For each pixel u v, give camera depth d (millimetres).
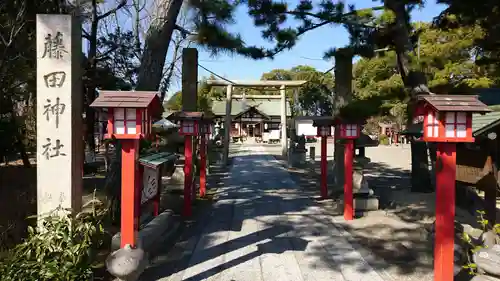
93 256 5410
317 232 7531
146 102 4418
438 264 4629
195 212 9406
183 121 9016
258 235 7332
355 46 9953
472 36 11820
